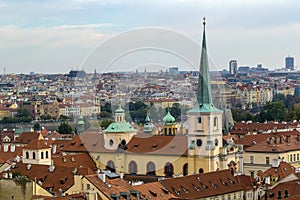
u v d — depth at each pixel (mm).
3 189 186750
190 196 193375
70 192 184125
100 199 163875
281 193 178500
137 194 169500
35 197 169375
